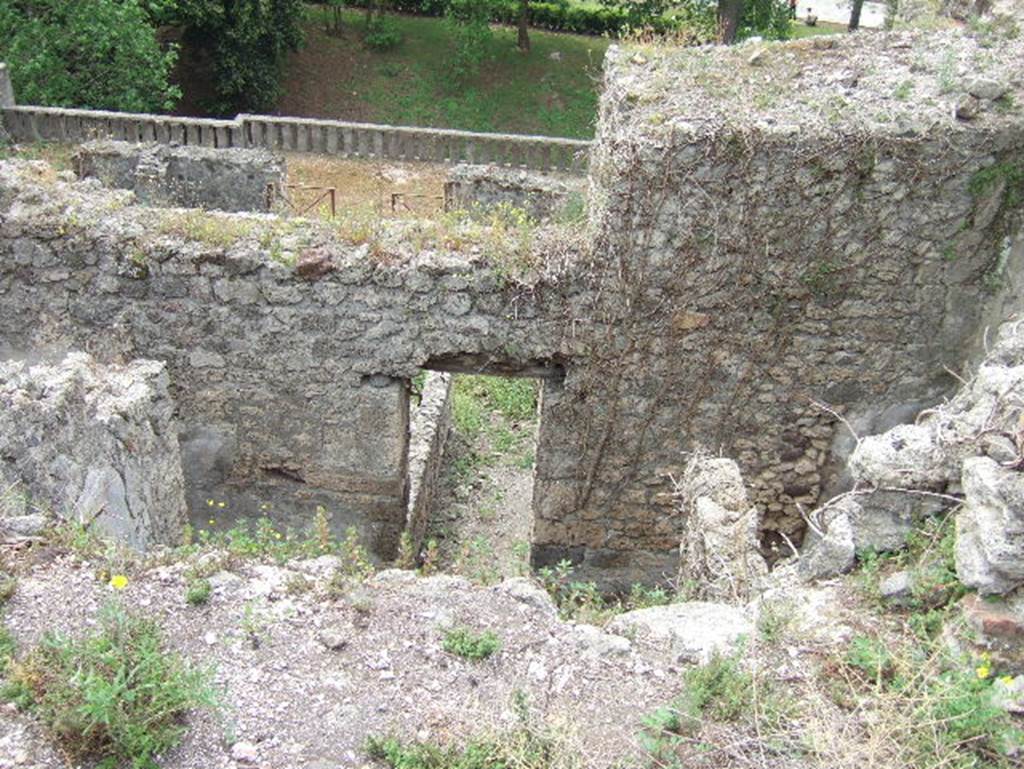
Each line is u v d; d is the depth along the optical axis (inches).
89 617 168.1
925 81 270.5
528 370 289.4
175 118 568.7
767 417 292.8
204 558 185.2
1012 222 262.8
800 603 180.7
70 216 272.7
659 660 171.6
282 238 273.6
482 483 395.5
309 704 159.8
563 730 155.0
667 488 304.7
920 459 186.2
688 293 271.4
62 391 207.9
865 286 271.1
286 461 304.5
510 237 277.0
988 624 162.2
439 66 933.2
